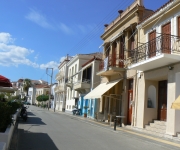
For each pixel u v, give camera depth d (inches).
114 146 395.9
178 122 497.0
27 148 352.8
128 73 744.3
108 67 778.8
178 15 536.1
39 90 4104.3
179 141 463.2
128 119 740.7
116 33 883.4
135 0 761.6
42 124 697.0
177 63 510.6
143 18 719.7
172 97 513.0
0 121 327.3
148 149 385.4
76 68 1562.5
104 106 968.3
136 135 531.5
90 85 1214.9
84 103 1309.1
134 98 684.7
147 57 589.0
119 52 843.4
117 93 825.5
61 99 2054.6
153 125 586.2
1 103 336.8
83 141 430.0
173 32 546.6
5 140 289.3
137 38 711.7
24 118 761.6
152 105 639.8
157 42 552.1
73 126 686.5
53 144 390.0
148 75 620.7
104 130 627.5
